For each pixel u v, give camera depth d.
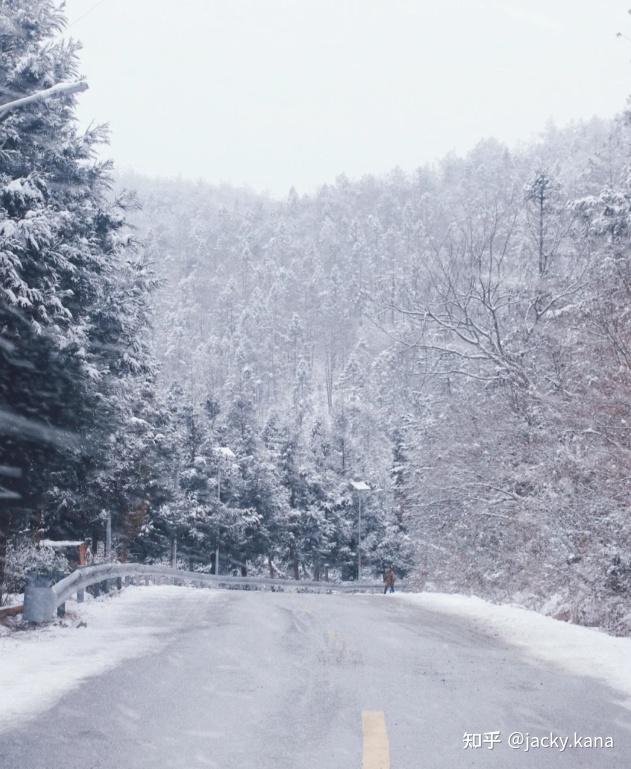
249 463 75.81
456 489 34.09
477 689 9.20
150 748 6.46
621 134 36.31
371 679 9.70
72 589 18.12
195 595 26.09
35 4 20.44
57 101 20.44
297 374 174.62
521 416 31.06
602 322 21.09
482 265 36.03
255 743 6.62
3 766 5.97
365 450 124.62
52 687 9.10
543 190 37.84
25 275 16.83
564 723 7.55
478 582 33.25
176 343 192.50
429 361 39.28
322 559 83.88
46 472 19.00
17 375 17.30
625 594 19.86
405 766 6.01
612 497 20.78
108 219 21.72
